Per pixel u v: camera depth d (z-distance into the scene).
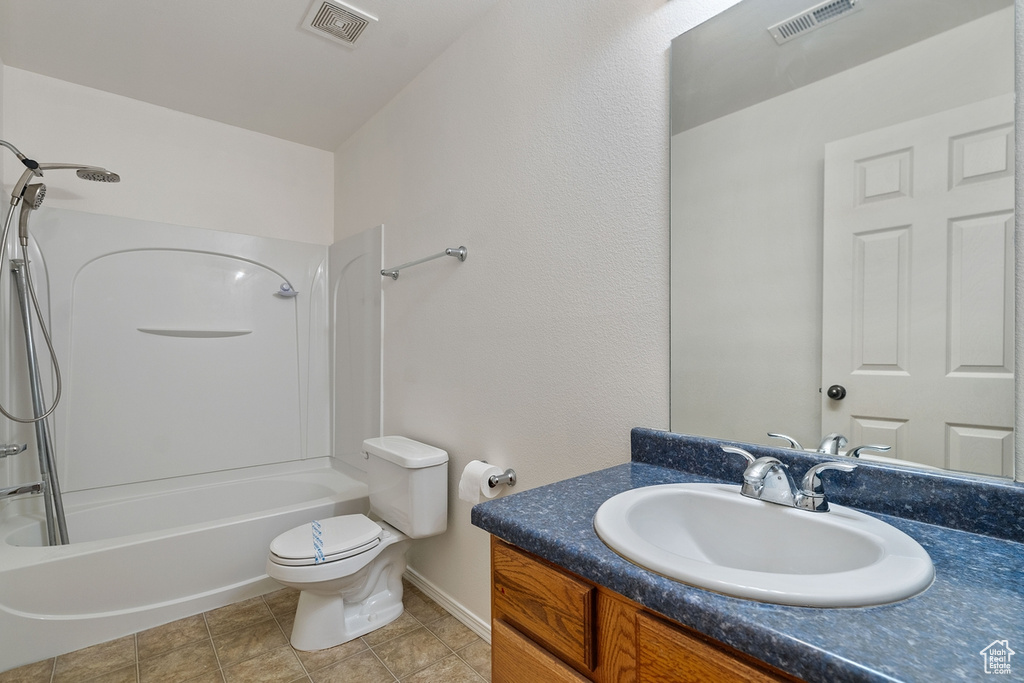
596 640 0.72
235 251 2.66
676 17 1.22
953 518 0.79
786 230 1.01
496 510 0.88
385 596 1.95
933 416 0.84
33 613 1.64
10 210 1.92
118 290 2.35
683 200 1.19
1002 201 0.77
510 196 1.70
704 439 1.12
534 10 1.62
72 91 2.27
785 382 1.01
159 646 1.74
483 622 1.81
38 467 2.14
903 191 0.86
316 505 2.23
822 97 0.96
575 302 1.46
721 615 0.54
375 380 2.49
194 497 2.46
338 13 1.81
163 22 1.85
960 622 0.52
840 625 0.51
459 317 1.93
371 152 2.59
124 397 2.35
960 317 0.81
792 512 0.84
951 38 0.82
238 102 2.45
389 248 2.41
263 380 2.74
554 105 1.54
